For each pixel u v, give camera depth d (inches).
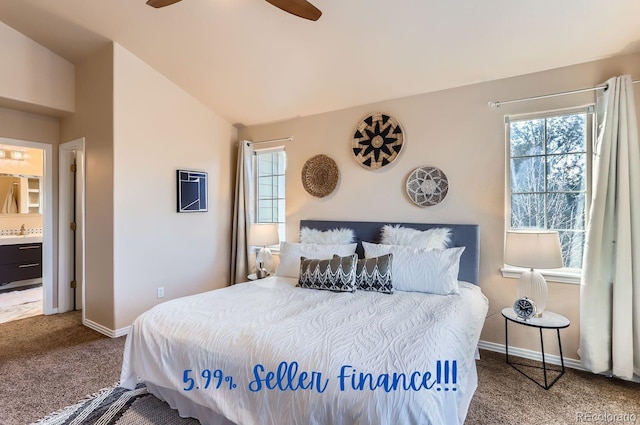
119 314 128.5
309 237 144.9
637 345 91.0
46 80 136.2
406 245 120.7
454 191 122.6
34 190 215.9
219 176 168.6
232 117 168.4
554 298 106.6
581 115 106.0
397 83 125.0
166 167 144.5
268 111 158.7
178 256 149.8
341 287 105.4
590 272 96.3
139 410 80.3
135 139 133.0
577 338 103.5
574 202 107.1
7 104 133.1
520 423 76.2
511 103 113.4
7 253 190.2
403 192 132.6
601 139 95.9
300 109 152.7
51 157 154.2
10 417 78.2
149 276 138.5
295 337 65.4
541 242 94.6
